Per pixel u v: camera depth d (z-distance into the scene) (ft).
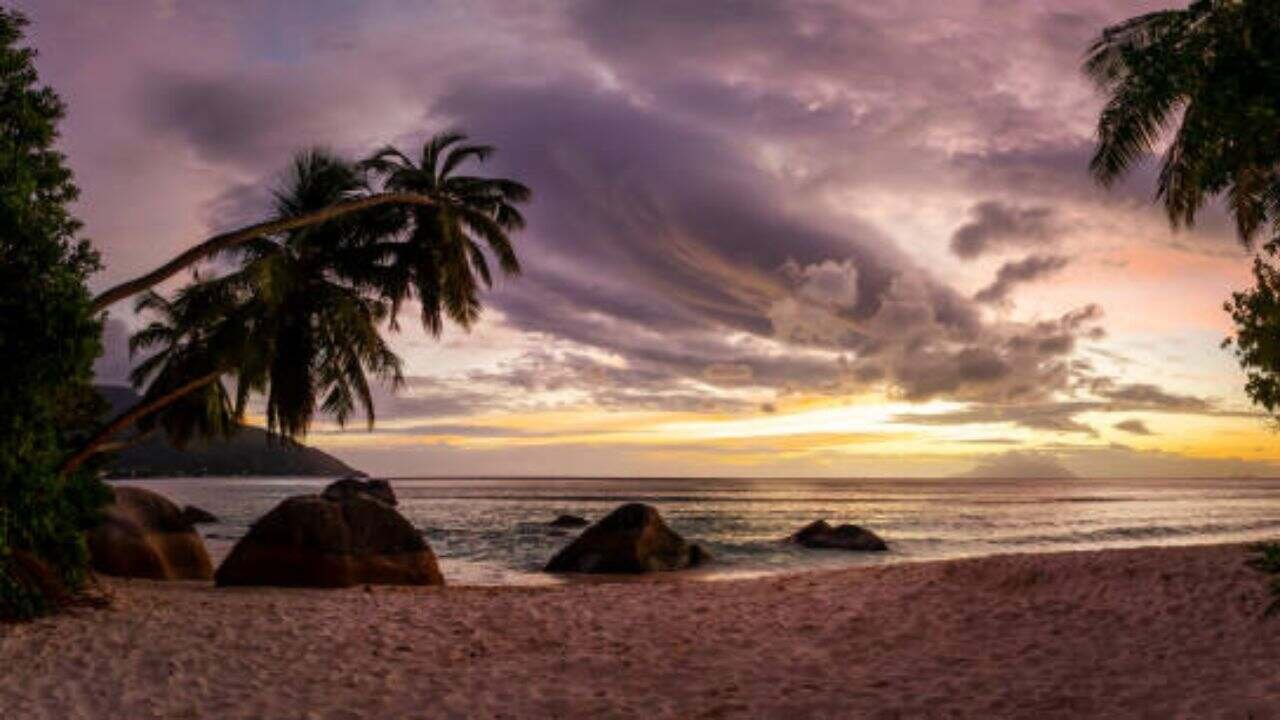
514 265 65.72
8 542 34.71
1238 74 16.81
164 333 70.90
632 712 23.13
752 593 42.09
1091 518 191.52
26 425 34.19
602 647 31.09
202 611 36.27
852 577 45.44
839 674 26.81
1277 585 23.49
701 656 29.66
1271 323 16.97
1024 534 137.28
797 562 90.43
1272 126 16.58
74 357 34.45
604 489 546.67
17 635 30.83
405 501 301.63
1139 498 364.79
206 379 53.93
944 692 24.12
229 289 54.34
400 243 64.18
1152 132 43.50
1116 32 41.19
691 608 38.04
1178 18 18.03
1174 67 17.76
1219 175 18.38
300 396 63.72
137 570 56.95
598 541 79.56
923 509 246.88
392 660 28.94
